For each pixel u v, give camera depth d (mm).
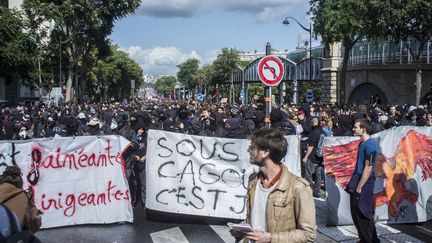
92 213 8609
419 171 8641
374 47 45844
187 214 8812
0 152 7992
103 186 8656
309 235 3236
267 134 3393
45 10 41188
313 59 52469
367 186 6691
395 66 43344
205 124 16797
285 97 62562
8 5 56469
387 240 7504
